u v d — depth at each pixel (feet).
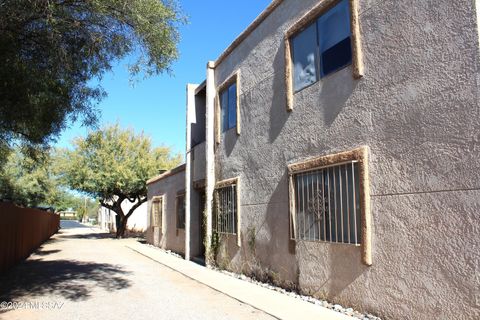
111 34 28.91
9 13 23.84
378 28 23.57
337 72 26.76
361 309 23.50
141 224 121.90
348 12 26.35
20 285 34.50
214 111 47.21
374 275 22.70
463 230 18.33
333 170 26.37
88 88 35.19
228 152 42.83
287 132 32.07
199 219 56.18
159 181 76.84
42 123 35.09
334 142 26.66
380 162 22.77
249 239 37.27
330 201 26.53
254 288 32.35
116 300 28.68
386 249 21.99
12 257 46.32
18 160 88.02
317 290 27.45
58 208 159.12
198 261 51.60
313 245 28.04
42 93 30.53
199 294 30.73
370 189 23.24
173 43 29.14
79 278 38.29
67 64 28.81
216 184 45.01
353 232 24.40
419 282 20.10
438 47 19.97
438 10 20.08
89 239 100.83
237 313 24.85
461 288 18.24
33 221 65.82
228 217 41.83
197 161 54.80
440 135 19.60
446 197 19.13
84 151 95.40
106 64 31.58
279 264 32.37
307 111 29.68
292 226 30.32
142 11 27.27
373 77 23.71
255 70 37.81
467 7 18.79
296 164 29.99
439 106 19.74
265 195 35.01
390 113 22.38
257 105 37.09
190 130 58.80
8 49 26.09
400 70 21.97
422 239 20.11
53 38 26.68
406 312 20.66
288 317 23.29
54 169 96.12
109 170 93.35
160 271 43.34
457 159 18.78
